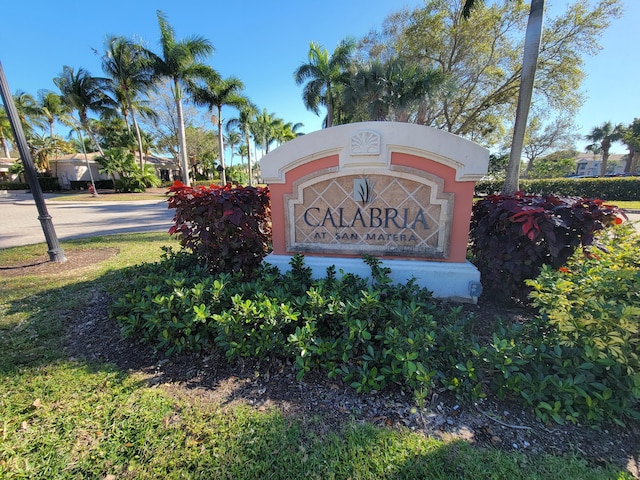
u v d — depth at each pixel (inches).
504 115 750.5
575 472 58.6
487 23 597.9
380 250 136.9
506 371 70.2
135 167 1015.6
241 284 122.1
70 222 420.2
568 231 112.1
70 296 146.5
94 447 66.4
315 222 141.9
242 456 63.7
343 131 127.9
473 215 146.9
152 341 104.0
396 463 61.6
